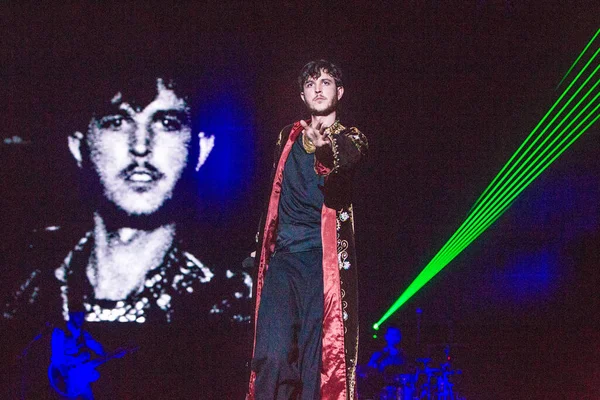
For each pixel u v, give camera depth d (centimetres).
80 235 998
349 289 303
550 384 1122
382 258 1100
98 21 1007
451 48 1034
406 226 1095
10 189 995
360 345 1101
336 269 303
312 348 302
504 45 1030
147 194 1008
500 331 1130
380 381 946
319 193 311
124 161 1006
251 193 1019
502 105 1058
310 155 313
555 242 1123
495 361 1127
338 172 290
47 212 996
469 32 1025
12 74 998
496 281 1128
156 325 1008
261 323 303
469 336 1127
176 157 1014
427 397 928
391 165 1079
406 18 1021
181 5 1012
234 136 1023
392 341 957
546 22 1010
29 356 838
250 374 303
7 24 996
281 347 297
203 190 1016
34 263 991
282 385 300
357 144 298
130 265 1000
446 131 1067
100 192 1002
